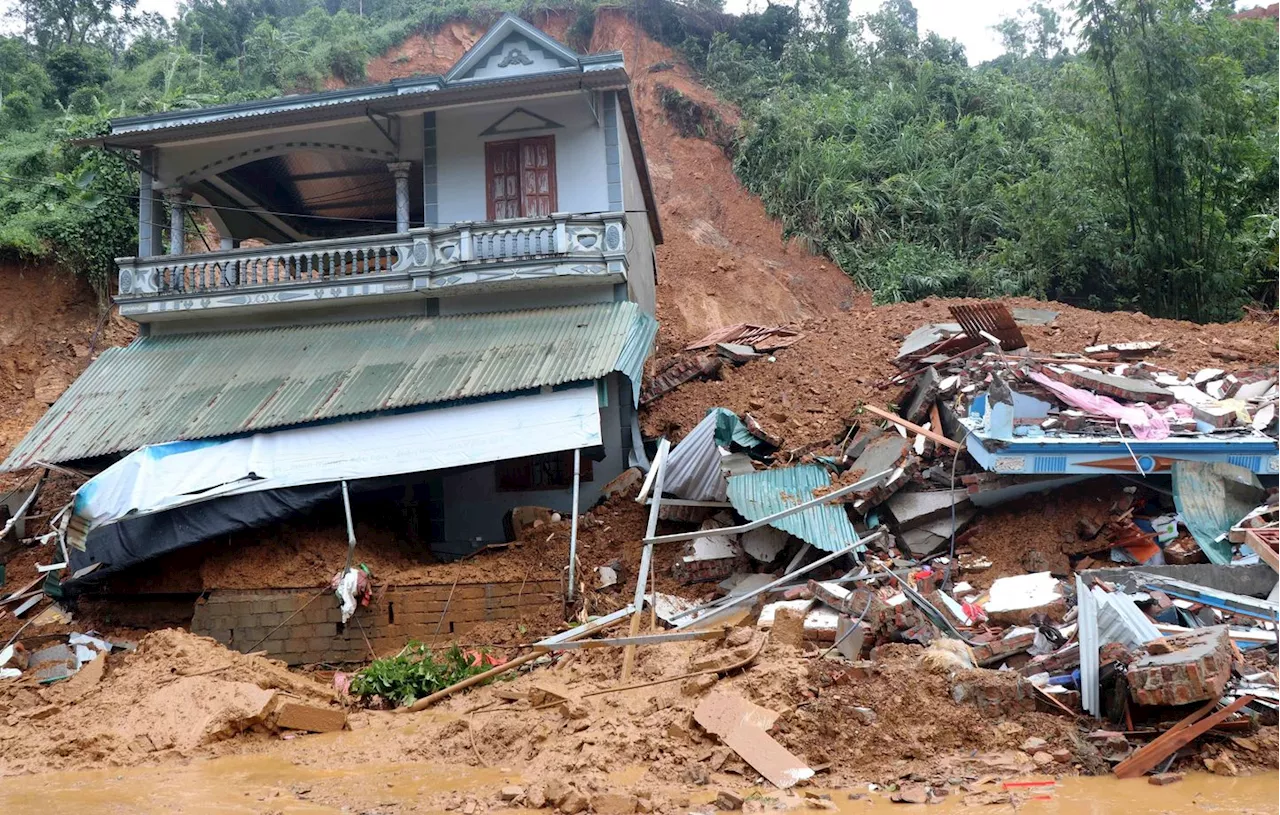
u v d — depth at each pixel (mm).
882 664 10023
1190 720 8586
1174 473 12898
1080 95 23625
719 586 13805
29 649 14672
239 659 12727
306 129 18266
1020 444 13000
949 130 31969
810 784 8656
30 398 22359
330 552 14734
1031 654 10383
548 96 17625
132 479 14898
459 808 8445
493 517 16625
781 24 37469
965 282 26812
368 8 44250
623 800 8180
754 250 30234
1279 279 24484
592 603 13852
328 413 15320
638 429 16625
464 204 17891
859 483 13719
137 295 17766
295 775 9766
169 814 8516
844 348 18844
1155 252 22797
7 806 8961
